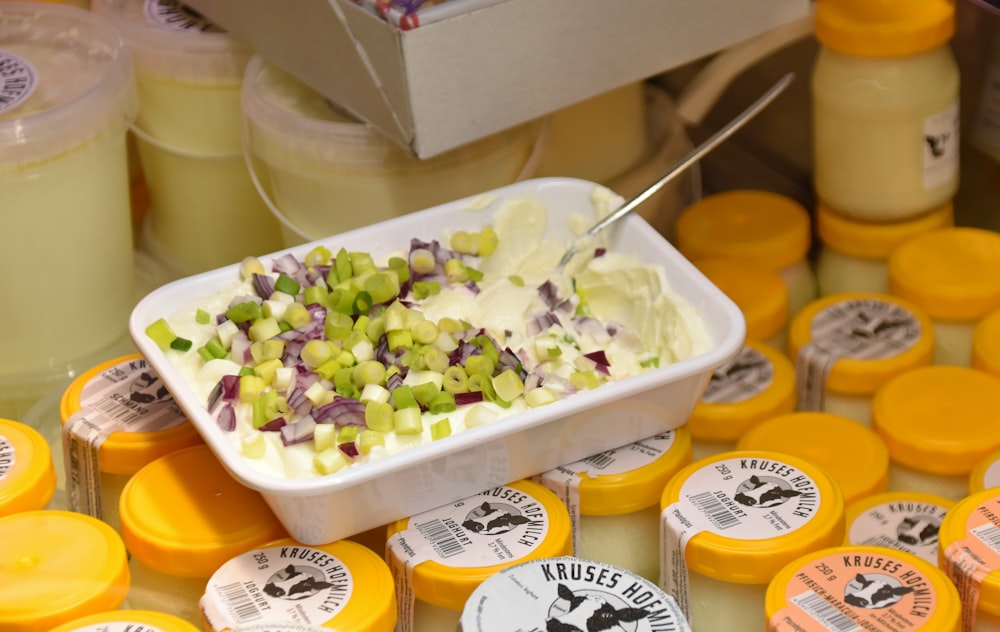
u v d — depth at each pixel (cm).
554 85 74
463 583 60
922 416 75
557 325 73
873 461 73
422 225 77
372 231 76
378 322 70
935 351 85
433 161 80
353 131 79
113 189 85
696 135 104
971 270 85
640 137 96
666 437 69
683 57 79
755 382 79
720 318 68
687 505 64
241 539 64
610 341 74
